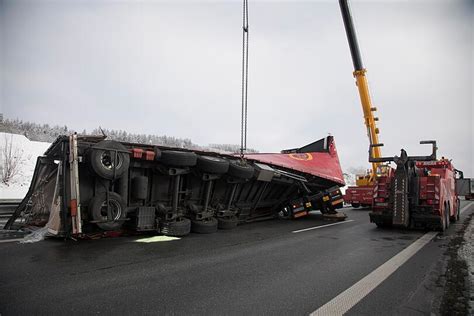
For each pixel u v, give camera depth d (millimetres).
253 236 7645
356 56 15508
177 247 6008
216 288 3764
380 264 5102
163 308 3135
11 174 19734
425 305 3365
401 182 9133
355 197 19047
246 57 10367
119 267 4488
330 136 14156
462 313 3166
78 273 4133
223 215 9094
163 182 7938
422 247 6691
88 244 5926
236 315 3018
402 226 9867
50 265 4438
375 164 16828
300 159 12273
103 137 6785
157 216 7566
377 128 15875
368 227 10016
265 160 10438
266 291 3705
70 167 6047
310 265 4941
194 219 8117
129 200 7238
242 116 10352
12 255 4934
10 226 7301
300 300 3447
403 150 9328
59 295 3367
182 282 3947
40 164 7680
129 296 3420
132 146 7137
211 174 8125
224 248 6082
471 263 5242
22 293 3393
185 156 7395
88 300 3262
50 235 6223
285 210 12344
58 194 6270
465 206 24422
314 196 12062
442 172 10766
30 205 7668
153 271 4367
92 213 6289
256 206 10836
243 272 4457
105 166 6324
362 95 15609
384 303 3404
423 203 9383
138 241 6461
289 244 6680
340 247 6473
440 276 4457
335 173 13133
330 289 3822
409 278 4344
